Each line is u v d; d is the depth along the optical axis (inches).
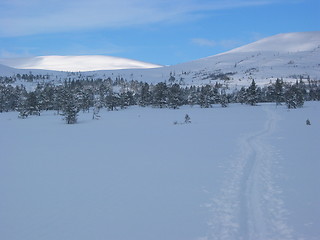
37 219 458.0
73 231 414.3
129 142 1311.5
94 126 2256.4
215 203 513.7
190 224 433.4
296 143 1081.4
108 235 401.1
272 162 792.3
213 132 1573.6
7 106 4847.4
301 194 536.1
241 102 5118.1
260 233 399.5
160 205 510.6
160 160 885.2
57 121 2906.0
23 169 803.4
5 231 416.5
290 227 410.9
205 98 4527.6
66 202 532.4
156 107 4729.3
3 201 542.6
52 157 979.9
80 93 4274.1
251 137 1306.6
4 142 1392.7
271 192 555.5
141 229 418.6
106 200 539.8
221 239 386.9
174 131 1712.6
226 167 765.9
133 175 714.2
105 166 821.9
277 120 2176.4
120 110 4394.7
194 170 747.4
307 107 3686.0
